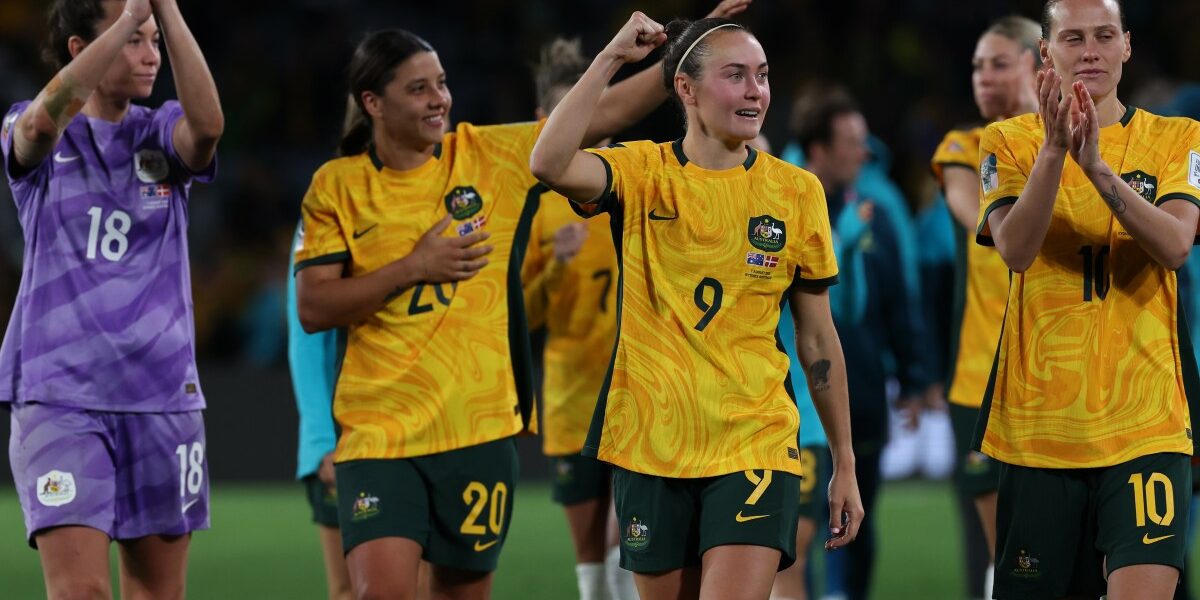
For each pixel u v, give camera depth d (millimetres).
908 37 65750
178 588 17859
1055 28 15914
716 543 14820
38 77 60281
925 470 45188
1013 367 16250
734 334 15219
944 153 21266
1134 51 64500
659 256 15336
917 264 28406
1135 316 15820
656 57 21281
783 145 61875
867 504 25141
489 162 17750
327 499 20156
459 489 17125
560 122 14891
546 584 29078
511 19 66062
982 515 21641
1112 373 15766
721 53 15070
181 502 17609
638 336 15359
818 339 15719
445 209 17438
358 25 65062
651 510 15242
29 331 17016
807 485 22531
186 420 17641
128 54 17031
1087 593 16297
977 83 21219
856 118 24891
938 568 31047
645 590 15461
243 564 31578
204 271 55469
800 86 64375
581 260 21641
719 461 15055
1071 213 15836
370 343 17172
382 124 17328
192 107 16922
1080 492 15953
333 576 20328
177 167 17578
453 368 17172
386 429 17016
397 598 16500
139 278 17328
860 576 25312
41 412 16828
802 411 22656
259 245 57281
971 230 20578
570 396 21938
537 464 44375
